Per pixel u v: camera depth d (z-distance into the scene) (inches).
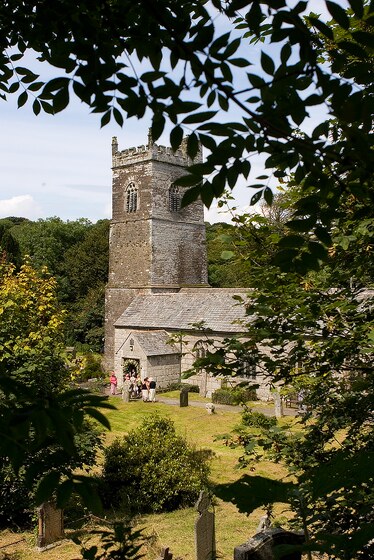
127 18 120.4
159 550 386.0
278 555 95.3
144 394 1104.8
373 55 121.8
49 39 148.2
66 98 107.8
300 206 112.6
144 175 1643.7
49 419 79.8
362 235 188.5
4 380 87.8
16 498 431.2
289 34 91.6
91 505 82.4
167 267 1662.2
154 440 544.1
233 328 1160.8
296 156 104.3
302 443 228.4
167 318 1347.2
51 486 81.7
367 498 163.2
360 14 87.8
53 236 2682.1
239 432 242.1
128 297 1658.5
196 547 383.9
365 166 94.0
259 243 212.8
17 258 2188.7
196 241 1745.8
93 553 114.8
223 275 2026.3
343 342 197.8
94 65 107.0
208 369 207.5
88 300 2171.5
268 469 589.9
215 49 91.4
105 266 2337.6
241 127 92.4
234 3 95.0
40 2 129.9
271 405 978.7
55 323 515.5
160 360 1252.5
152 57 103.9
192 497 533.6
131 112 97.2
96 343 2071.9
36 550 410.6
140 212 1654.8
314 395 232.7
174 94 92.2
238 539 427.5
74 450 80.0
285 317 208.2
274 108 91.1
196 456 566.6
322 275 207.5
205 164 94.7
